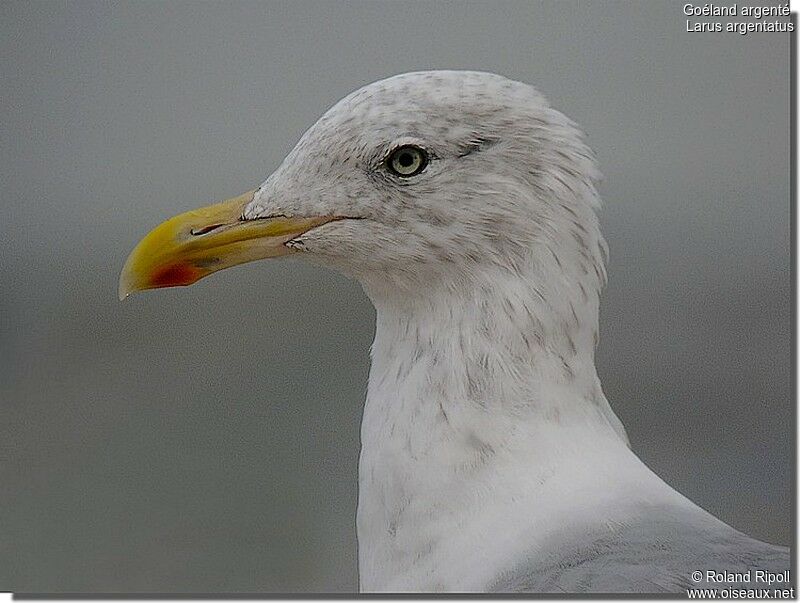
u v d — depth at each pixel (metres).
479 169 2.93
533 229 2.93
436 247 2.94
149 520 3.28
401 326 2.94
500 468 2.92
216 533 3.27
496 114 2.93
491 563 2.91
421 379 2.93
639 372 3.46
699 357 3.43
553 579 2.89
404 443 2.93
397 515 2.93
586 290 2.93
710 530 2.90
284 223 2.95
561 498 2.91
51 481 3.32
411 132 2.93
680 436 3.31
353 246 2.94
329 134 2.94
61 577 3.25
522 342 2.93
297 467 3.33
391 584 2.93
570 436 2.92
